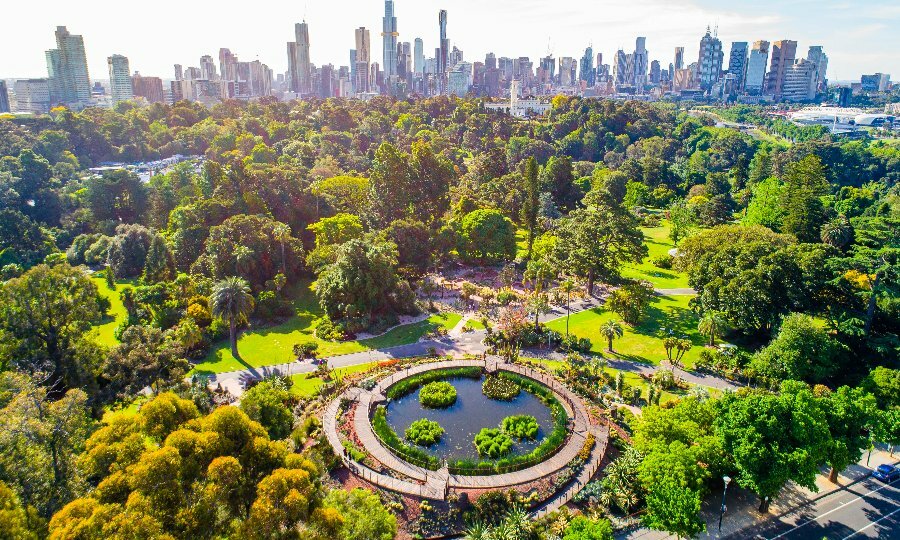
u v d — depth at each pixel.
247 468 37.09
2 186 139.75
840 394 57.94
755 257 85.69
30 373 55.25
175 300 89.81
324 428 59.75
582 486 52.41
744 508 51.72
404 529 47.81
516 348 81.62
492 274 118.62
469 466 53.56
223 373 75.44
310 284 111.06
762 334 85.50
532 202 123.38
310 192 130.38
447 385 68.56
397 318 93.94
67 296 63.84
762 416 50.00
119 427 37.31
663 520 44.91
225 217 115.94
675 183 197.88
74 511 30.50
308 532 33.72
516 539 44.56
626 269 121.44
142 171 183.38
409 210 129.88
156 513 31.47
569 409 64.12
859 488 55.12
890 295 73.88
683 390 71.31
